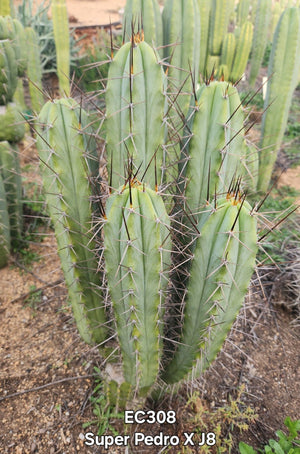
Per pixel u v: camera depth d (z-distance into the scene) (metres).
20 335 0.83
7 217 0.94
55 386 0.72
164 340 0.61
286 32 1.08
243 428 0.65
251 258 0.46
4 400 0.70
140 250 0.44
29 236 1.07
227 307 0.49
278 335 0.85
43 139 0.52
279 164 1.51
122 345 0.54
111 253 0.46
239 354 0.80
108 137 0.52
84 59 1.98
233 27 2.86
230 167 0.53
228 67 1.77
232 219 0.43
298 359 0.80
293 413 0.70
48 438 0.64
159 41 0.85
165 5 0.85
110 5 4.14
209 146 0.49
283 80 1.13
